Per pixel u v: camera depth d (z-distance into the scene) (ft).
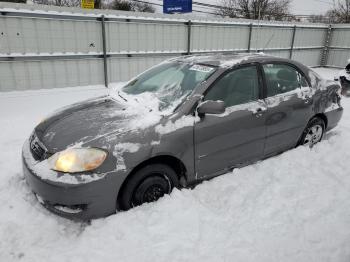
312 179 11.50
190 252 7.95
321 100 13.88
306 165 12.48
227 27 38.19
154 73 12.85
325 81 14.51
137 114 10.02
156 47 33.06
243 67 11.49
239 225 8.98
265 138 11.99
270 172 11.87
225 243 8.27
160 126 9.36
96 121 9.86
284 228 8.86
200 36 36.06
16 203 10.10
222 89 10.77
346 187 11.04
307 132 13.99
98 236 8.48
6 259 7.93
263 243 8.27
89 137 8.95
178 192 10.02
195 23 34.88
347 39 49.85
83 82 29.45
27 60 25.77
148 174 9.42
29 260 7.89
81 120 10.13
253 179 11.39
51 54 26.73
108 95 12.66
